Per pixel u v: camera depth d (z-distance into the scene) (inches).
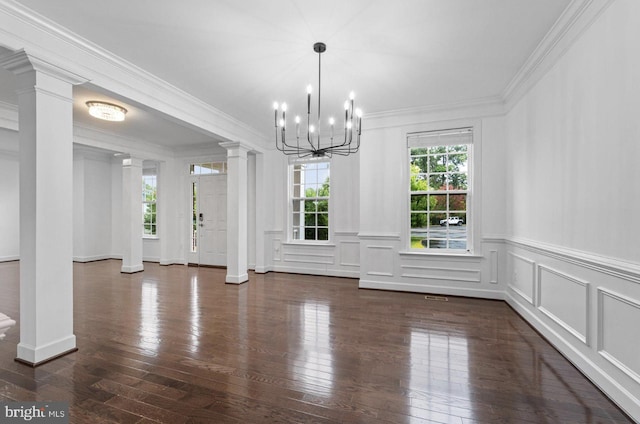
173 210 281.7
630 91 69.3
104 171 308.3
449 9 89.8
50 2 85.7
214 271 247.8
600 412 71.0
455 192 173.8
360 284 189.9
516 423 67.1
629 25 69.4
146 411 70.4
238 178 205.2
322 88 145.9
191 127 165.5
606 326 78.7
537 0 86.3
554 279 105.6
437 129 172.6
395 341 109.7
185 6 88.4
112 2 86.2
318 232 235.1
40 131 92.6
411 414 69.9
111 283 203.6
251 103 164.9
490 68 126.7
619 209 73.0
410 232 183.2
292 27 98.6
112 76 116.1
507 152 155.9
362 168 189.5
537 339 111.8
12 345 104.6
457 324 126.8
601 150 79.8
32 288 91.7
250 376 85.8
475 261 167.0
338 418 68.4
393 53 114.5
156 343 107.4
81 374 86.3
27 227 92.6
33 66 90.6
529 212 127.3
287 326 124.2
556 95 103.4
